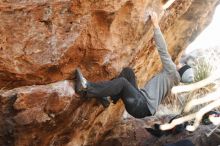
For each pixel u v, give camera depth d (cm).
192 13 690
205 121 500
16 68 404
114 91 459
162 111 879
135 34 501
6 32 387
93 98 502
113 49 480
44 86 432
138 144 736
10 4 380
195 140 710
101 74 488
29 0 389
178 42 736
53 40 415
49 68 425
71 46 428
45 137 483
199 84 338
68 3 410
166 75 475
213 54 1066
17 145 452
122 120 774
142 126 770
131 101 468
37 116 437
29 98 423
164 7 524
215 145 707
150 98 474
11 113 425
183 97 904
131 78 497
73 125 521
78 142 587
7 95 414
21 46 398
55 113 452
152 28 527
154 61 672
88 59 464
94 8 432
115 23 471
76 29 427
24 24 394
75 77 460
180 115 513
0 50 388
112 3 442
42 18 402
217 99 346
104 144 726
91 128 608
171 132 609
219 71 331
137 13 484
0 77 406
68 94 446
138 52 550
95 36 453
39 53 411
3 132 436
